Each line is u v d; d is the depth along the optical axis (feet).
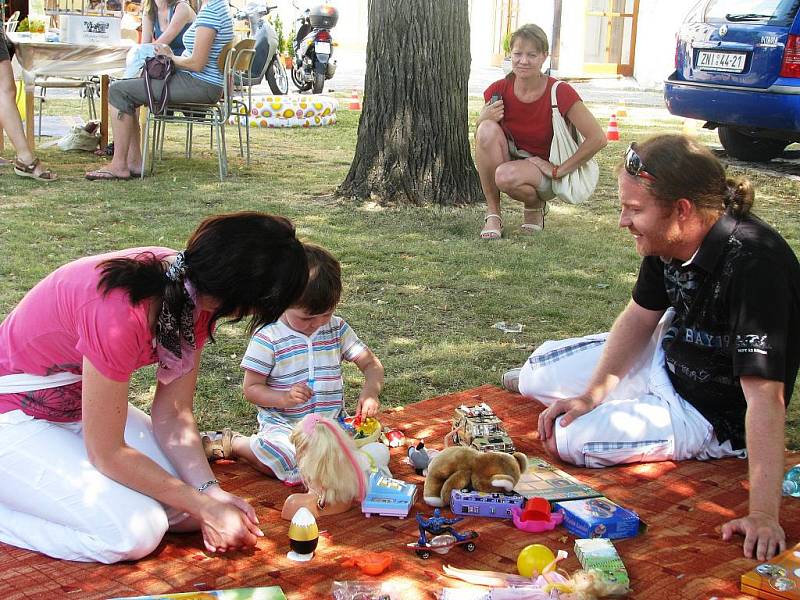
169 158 32.19
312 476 9.87
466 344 15.98
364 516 10.06
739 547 9.39
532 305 18.12
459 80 25.76
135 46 29.60
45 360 8.95
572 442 11.20
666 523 9.94
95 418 8.68
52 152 32.37
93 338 8.44
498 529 9.81
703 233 10.12
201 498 9.02
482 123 22.66
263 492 10.60
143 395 13.38
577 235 23.82
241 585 8.64
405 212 25.20
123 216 23.75
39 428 9.07
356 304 17.84
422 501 10.44
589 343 12.43
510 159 23.13
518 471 10.38
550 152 22.66
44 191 26.23
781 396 9.70
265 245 8.11
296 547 9.06
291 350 11.38
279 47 66.18
